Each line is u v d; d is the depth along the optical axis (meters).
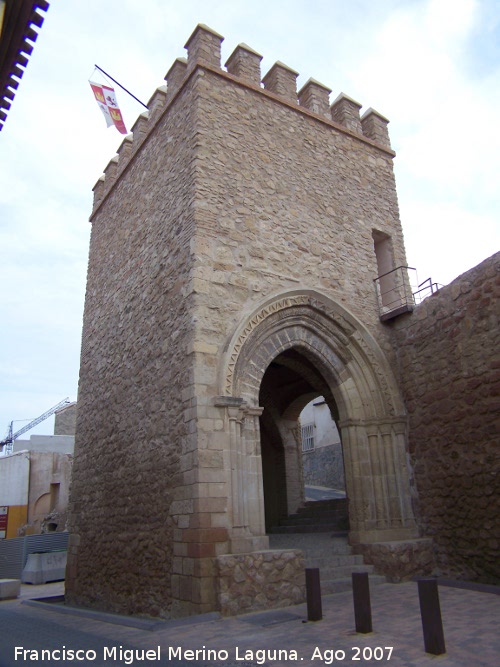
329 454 24.02
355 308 11.24
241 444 8.70
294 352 12.82
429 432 10.23
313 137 12.13
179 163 10.49
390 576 9.14
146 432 9.78
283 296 10.06
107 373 12.23
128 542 9.77
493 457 8.82
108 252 13.70
